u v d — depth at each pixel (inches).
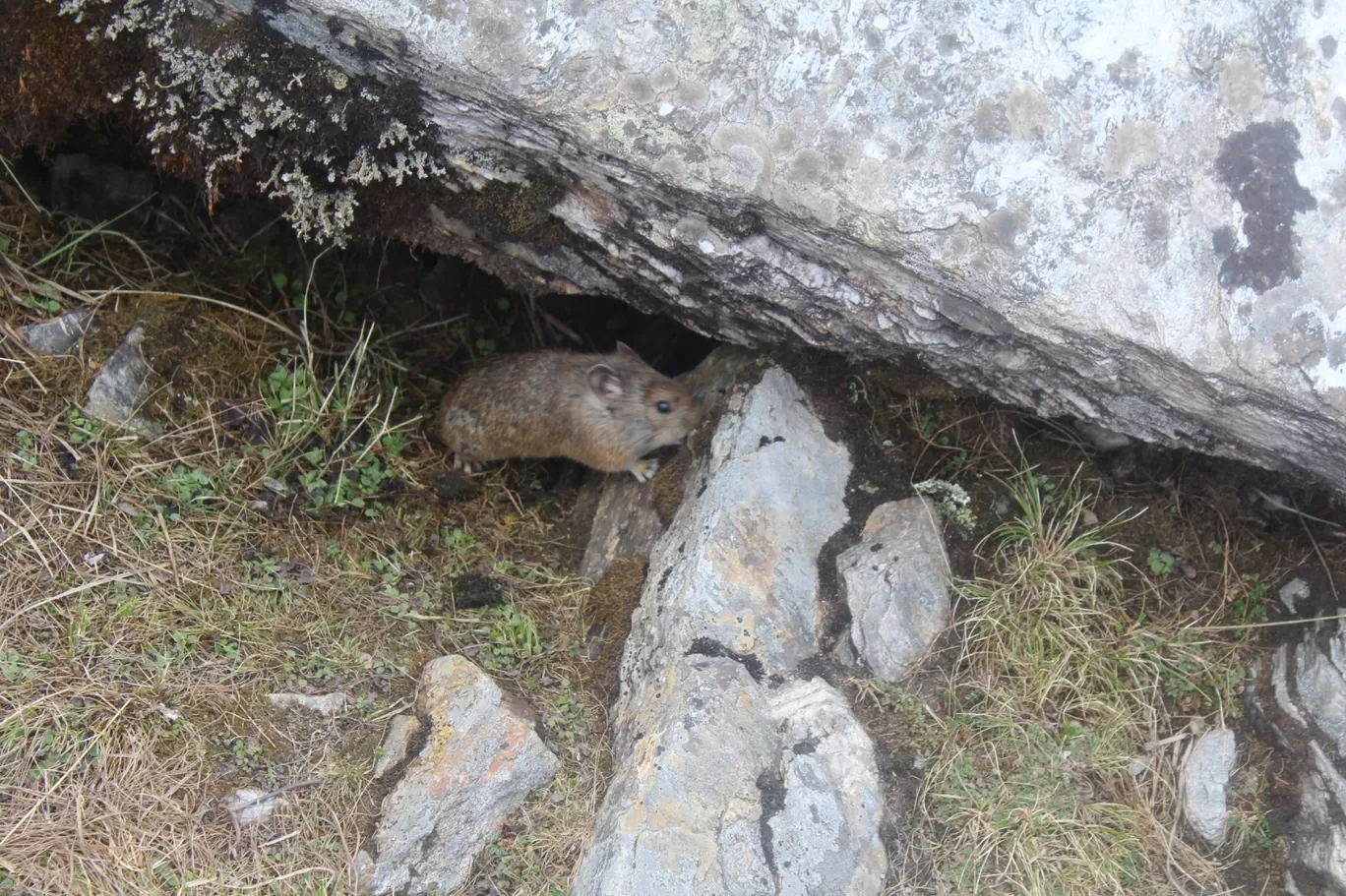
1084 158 136.7
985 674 172.1
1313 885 155.7
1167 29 137.3
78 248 193.9
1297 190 137.6
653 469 213.5
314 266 204.2
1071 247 137.7
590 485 226.8
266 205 213.8
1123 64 136.7
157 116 160.2
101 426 178.4
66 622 155.3
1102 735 168.4
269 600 171.3
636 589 184.9
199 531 175.6
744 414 186.5
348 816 149.6
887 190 138.1
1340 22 141.2
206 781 146.9
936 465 193.0
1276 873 159.6
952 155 137.1
